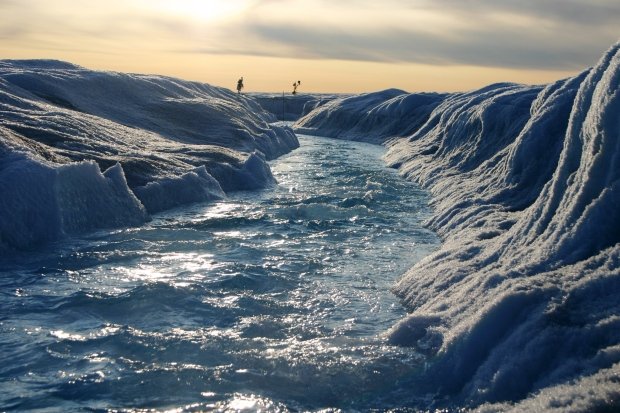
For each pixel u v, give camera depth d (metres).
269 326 6.44
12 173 9.88
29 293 7.54
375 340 5.84
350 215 13.16
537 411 3.63
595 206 5.50
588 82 7.04
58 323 6.58
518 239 6.95
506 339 4.61
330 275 8.51
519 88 25.20
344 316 6.80
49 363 5.56
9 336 6.19
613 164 5.68
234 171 17.38
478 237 8.76
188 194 14.29
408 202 15.09
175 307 7.06
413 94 44.75
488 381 4.39
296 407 4.70
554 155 11.67
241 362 5.47
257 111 62.62
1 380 5.23
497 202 11.43
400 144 31.92
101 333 6.26
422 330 5.70
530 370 4.21
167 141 21.23
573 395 3.62
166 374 5.28
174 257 9.34
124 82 30.41
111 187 11.68
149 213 12.87
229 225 11.91
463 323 5.14
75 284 7.90
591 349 4.07
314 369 5.25
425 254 9.70
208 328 6.44
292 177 20.38
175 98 32.00
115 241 10.14
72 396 4.95
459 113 24.56
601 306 4.40
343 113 50.50
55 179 10.29
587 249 5.35
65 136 15.11
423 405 4.57
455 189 14.30
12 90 22.39
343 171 22.23
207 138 26.12
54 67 37.69
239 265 8.89
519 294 4.83
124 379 5.21
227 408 4.72
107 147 15.46
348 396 4.81
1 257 8.94
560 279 4.93
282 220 12.42
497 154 15.55
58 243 9.84
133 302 7.21
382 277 8.44
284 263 9.11
